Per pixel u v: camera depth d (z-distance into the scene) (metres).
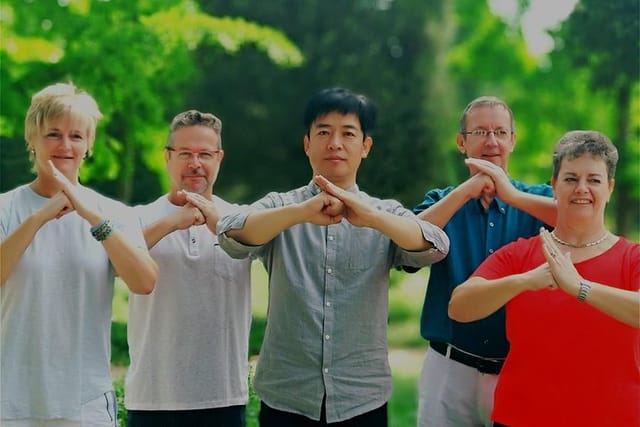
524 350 3.22
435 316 3.86
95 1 7.45
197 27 8.16
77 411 3.24
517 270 3.36
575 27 9.40
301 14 13.88
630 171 11.81
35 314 3.22
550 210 3.65
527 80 17.84
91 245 3.35
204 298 3.73
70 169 3.36
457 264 3.85
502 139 3.93
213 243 3.77
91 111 3.41
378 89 13.27
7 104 7.31
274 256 3.48
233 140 14.83
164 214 3.88
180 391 3.70
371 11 13.71
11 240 3.12
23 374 3.20
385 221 3.24
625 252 3.22
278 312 3.45
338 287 3.43
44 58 7.18
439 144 12.48
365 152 3.62
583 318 3.12
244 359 3.82
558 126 17.03
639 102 11.80
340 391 3.39
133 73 7.55
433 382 3.85
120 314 7.65
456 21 18.81
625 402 3.08
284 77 14.37
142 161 10.08
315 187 3.54
